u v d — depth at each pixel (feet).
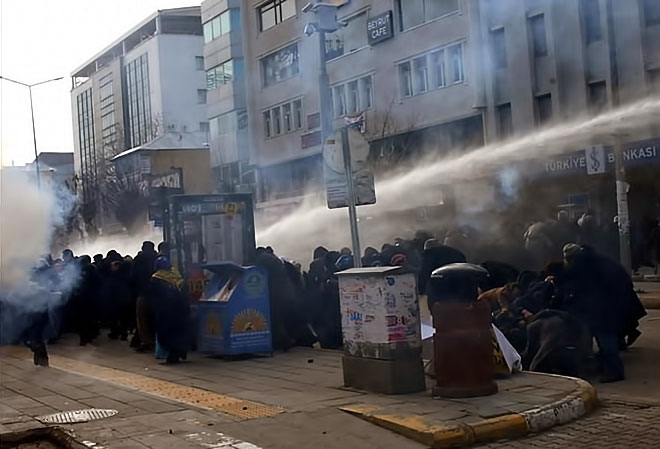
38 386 31.35
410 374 25.96
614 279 30.12
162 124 270.05
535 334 30.99
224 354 36.78
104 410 25.82
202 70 281.13
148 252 44.91
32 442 23.11
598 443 20.98
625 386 28.76
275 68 133.59
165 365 36.40
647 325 42.68
